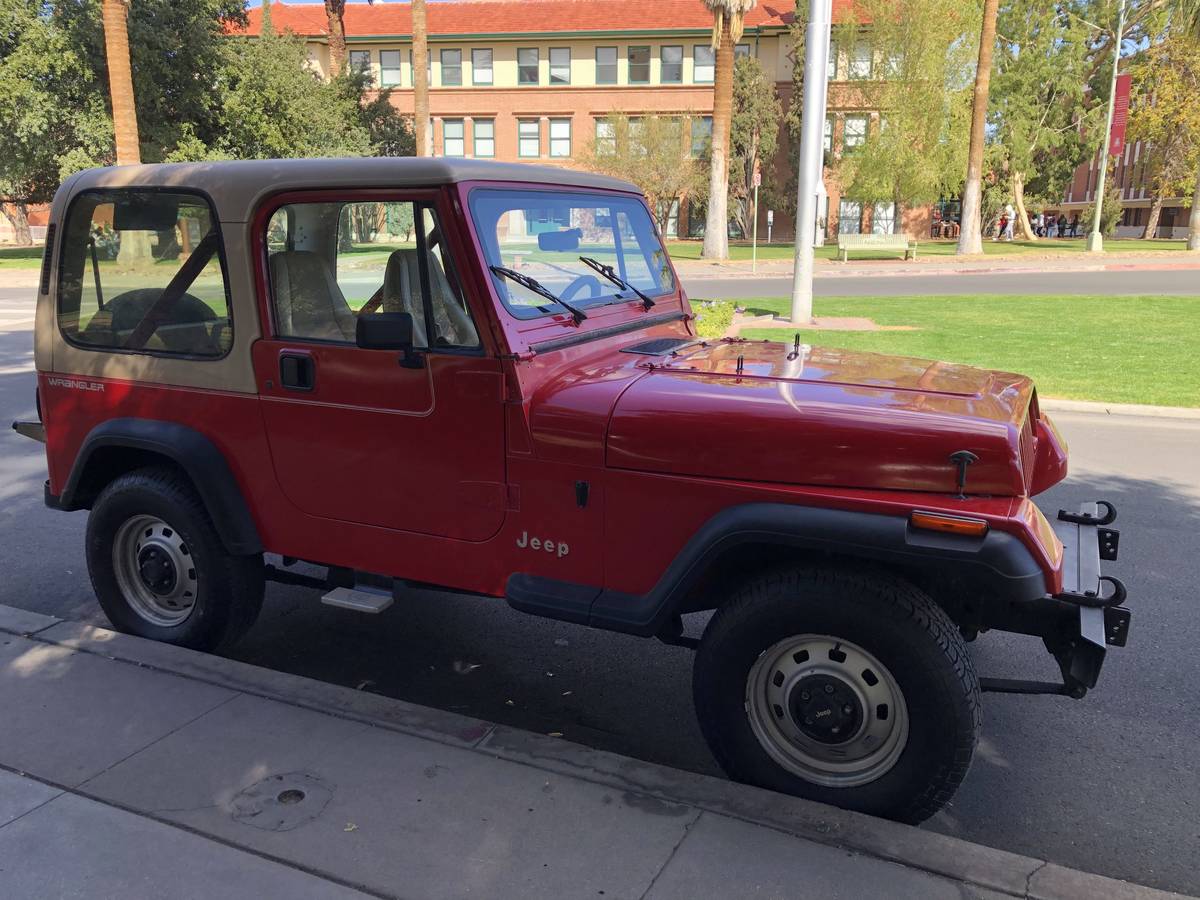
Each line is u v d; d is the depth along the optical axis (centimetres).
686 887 251
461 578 337
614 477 302
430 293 318
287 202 335
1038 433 370
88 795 292
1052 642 296
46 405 415
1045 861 266
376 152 3622
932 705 268
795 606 278
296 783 298
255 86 2981
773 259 3256
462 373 315
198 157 2811
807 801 287
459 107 4419
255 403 358
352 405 338
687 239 4688
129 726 332
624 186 414
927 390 311
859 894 249
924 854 263
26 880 255
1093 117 4447
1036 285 2241
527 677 417
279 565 547
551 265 354
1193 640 444
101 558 410
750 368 341
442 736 325
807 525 271
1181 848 301
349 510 351
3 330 1647
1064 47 4191
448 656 437
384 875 257
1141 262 2906
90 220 383
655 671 423
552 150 4428
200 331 367
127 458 413
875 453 273
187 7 2795
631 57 4300
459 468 325
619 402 305
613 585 312
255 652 439
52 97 2564
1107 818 316
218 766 307
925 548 259
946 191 3659
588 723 379
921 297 1959
